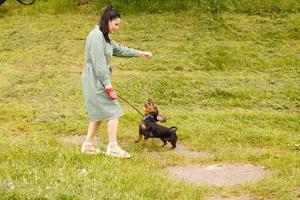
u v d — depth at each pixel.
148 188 7.32
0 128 12.13
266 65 19.52
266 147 11.05
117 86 16.34
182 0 25.08
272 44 21.50
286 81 17.59
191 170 9.14
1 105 14.42
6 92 15.95
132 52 9.88
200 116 13.50
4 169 7.49
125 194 6.89
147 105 10.55
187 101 15.50
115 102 9.41
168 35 22.28
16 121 12.80
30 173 7.39
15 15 25.58
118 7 25.23
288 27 22.94
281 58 20.02
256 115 13.79
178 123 12.66
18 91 16.08
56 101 15.13
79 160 8.66
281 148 11.00
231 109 14.95
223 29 22.72
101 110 9.35
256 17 23.95
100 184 7.14
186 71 18.86
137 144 10.70
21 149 9.03
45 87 16.44
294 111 14.89
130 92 15.99
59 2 26.11
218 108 15.02
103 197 6.70
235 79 17.61
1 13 25.83
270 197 7.57
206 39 21.81
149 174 8.21
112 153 9.39
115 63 19.53
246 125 12.90
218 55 20.09
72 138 11.46
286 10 24.55
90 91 9.31
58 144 10.43
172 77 17.30
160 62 19.48
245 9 24.59
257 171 9.07
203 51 20.52
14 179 7.19
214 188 7.95
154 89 16.23
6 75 17.80
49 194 6.47
